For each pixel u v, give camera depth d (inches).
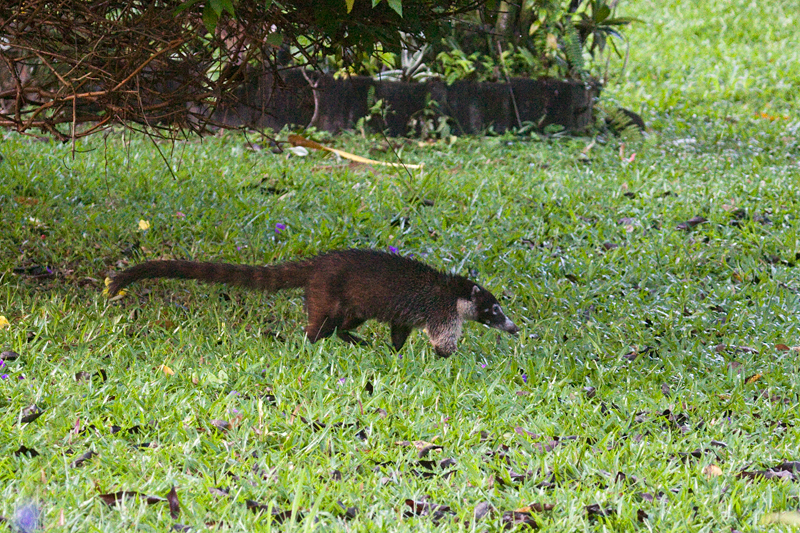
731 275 440.5
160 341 327.3
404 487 228.1
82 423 251.0
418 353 343.6
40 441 241.4
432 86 713.6
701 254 453.7
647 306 398.9
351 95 701.9
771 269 444.5
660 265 445.7
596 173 609.6
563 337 368.5
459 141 696.4
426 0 314.5
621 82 1009.5
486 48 762.2
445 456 249.4
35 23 292.7
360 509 215.5
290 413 267.9
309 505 217.6
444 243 460.1
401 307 332.5
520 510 217.8
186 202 483.8
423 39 329.7
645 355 350.9
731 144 741.3
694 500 227.5
